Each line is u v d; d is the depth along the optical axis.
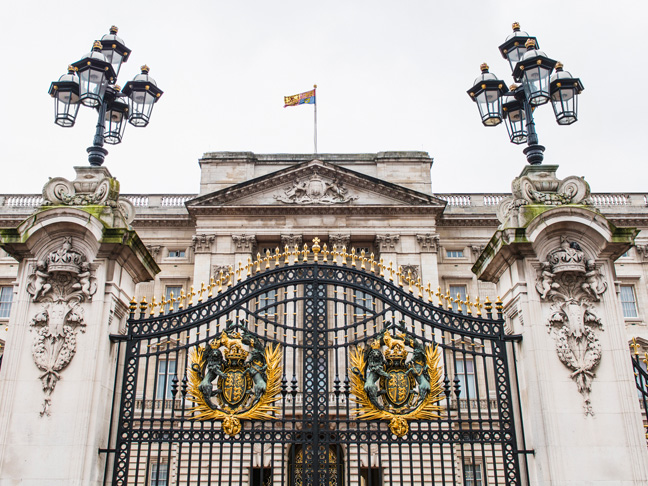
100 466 10.53
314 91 42.34
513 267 11.67
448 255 39.81
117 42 12.87
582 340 10.95
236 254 36.75
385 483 23.02
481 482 23.22
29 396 10.39
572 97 12.85
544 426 10.49
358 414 11.11
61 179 11.76
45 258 11.15
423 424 16.28
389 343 11.19
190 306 11.62
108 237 11.07
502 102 14.44
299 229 37.38
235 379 11.03
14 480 9.90
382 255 36.75
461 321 11.67
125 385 11.02
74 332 10.78
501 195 41.16
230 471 10.44
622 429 10.45
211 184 40.75
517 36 13.41
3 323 35.09
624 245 11.30
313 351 11.27
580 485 10.09
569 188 11.95
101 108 12.48
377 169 40.97
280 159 41.50
